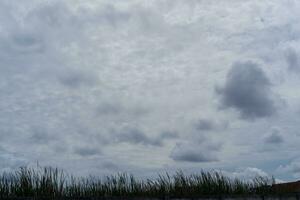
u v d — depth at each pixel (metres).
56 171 11.91
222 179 15.16
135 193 13.32
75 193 12.00
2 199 10.91
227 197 14.30
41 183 11.61
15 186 11.38
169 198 13.24
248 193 15.14
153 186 13.99
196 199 13.75
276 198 15.18
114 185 13.19
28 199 11.01
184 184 14.43
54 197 11.42
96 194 12.48
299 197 15.49
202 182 14.80
